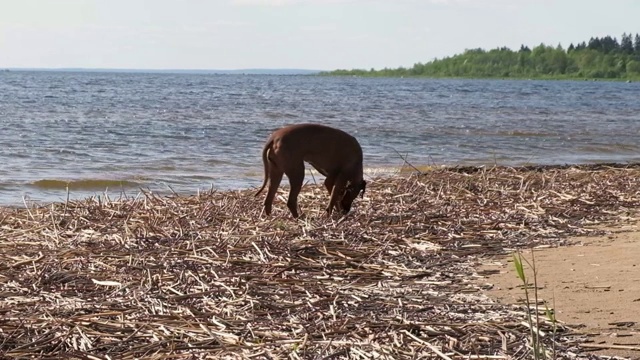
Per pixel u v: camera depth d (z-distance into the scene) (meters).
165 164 22.09
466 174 17.92
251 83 128.62
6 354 6.66
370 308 8.17
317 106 52.97
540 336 7.18
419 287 9.05
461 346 6.97
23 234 11.20
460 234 11.71
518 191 15.31
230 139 28.91
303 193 15.06
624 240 11.38
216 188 18.20
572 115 49.88
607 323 7.60
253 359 6.64
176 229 11.35
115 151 24.56
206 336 7.16
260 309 8.01
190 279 8.95
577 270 9.60
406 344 6.99
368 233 11.48
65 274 9.07
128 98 60.22
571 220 12.91
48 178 19.14
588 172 18.67
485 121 41.25
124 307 8.00
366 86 117.88
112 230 11.39
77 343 6.97
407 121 39.69
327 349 6.83
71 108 44.72
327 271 9.55
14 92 67.25
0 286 8.68
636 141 32.16
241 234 11.05
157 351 6.80
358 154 12.84
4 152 23.45
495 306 8.24
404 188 15.43
